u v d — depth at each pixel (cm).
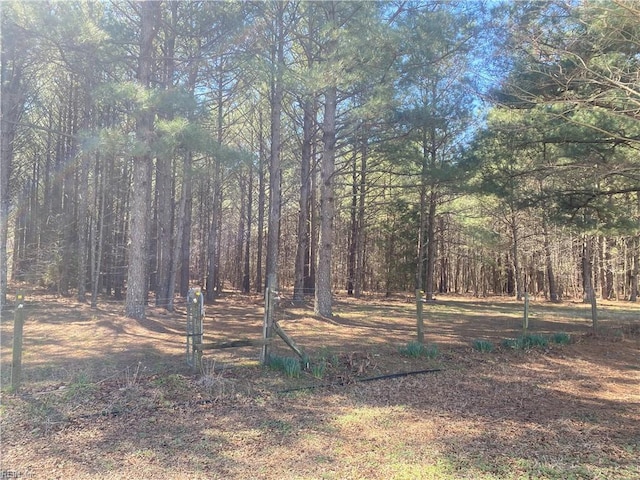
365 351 830
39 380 607
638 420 545
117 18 1296
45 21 895
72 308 1560
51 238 2136
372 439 466
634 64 827
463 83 1148
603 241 2795
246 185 2873
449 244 2900
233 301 2048
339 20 1118
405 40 994
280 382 646
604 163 1059
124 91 899
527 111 1066
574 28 895
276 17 1305
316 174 2527
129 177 2058
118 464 394
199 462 401
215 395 581
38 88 1786
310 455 422
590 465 408
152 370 665
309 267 2402
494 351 912
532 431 500
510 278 3638
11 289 2119
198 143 953
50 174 2259
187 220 2244
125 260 2220
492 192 1277
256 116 2444
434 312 1644
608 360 898
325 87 1006
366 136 1283
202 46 1288
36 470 379
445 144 1836
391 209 2464
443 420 532
